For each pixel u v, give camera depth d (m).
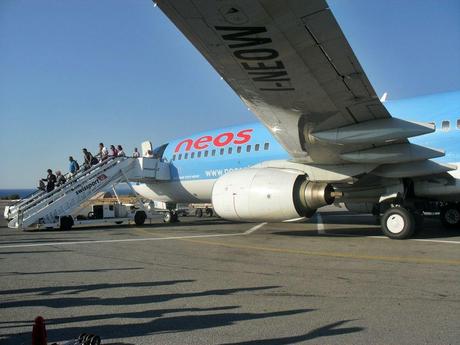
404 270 6.53
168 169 17.09
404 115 11.52
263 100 8.90
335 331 3.90
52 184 17.98
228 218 11.34
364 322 4.13
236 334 3.88
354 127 9.11
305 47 6.86
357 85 7.76
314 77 7.71
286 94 8.48
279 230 13.46
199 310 4.65
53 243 10.68
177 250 9.10
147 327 4.12
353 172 10.54
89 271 6.89
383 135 8.79
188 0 5.96
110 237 12.03
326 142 9.57
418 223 10.62
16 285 5.93
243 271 6.68
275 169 11.11
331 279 6.00
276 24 6.32
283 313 4.48
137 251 9.05
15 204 17.86
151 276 6.43
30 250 9.41
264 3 5.85
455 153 10.66
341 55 6.95
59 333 3.99
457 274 6.21
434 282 5.72
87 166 18.02
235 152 14.69
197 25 6.55
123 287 5.75
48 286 5.86
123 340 3.77
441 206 13.91
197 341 3.72
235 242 10.34
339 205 15.15
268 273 6.50
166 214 18.66
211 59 7.50
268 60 7.34
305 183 10.56
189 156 16.41
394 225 10.35
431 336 3.74
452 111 10.96
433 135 11.03
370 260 7.43
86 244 10.39
